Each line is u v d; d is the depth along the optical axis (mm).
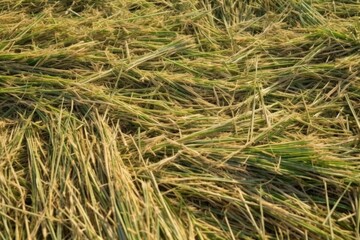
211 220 1708
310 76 2168
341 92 2094
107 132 1885
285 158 1829
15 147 1872
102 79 2107
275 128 1954
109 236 1597
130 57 2182
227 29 2418
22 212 1668
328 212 1695
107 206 1677
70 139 1852
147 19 2430
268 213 1707
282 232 1676
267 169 1804
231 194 1748
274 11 2572
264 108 2006
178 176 1798
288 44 2314
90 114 1953
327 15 2525
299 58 2248
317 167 1799
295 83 2160
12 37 2262
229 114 2045
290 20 2502
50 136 1882
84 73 2121
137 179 1767
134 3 2537
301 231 1658
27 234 1618
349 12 2529
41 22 2316
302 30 2404
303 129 1998
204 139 1899
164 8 2543
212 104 2064
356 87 2104
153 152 1851
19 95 2029
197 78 2129
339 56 2256
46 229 1631
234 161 1825
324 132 1980
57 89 2027
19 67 2113
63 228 1646
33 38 2256
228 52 2312
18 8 2461
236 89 2105
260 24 2486
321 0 2568
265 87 2139
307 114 2012
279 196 1756
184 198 1764
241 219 1707
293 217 1680
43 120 1952
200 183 1770
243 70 2219
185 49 2283
